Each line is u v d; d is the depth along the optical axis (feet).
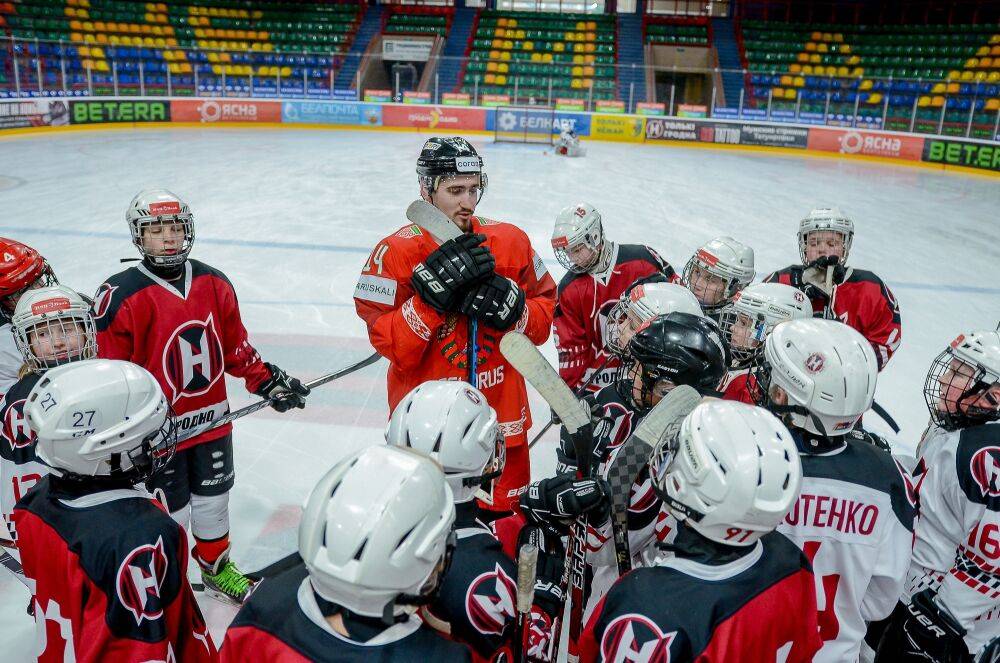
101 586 5.74
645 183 48.96
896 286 27.81
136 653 5.82
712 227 36.81
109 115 65.82
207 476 9.88
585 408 7.14
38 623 6.13
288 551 11.22
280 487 12.98
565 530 5.95
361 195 40.73
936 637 7.06
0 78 58.95
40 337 7.68
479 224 8.78
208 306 9.53
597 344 12.03
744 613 5.12
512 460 9.06
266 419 15.33
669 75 91.56
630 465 5.97
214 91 71.72
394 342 8.11
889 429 16.29
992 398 6.91
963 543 6.90
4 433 7.54
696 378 6.49
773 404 6.79
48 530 5.91
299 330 20.49
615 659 5.13
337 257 28.14
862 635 6.76
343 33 89.40
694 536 5.37
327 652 4.49
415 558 4.23
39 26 73.31
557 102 74.95
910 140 65.82
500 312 7.61
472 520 5.70
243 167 48.21
